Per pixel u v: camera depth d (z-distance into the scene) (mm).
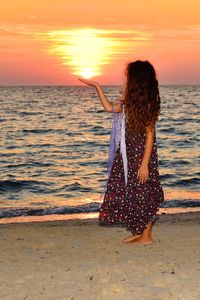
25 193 14617
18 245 5984
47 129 39812
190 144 29484
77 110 67188
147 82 5250
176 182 16094
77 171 19578
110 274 4820
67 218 9156
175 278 4695
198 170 19500
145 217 5527
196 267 5023
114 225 7156
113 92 144500
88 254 5531
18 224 7762
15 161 22703
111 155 5492
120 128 5379
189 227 7035
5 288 4488
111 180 5500
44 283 4609
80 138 33312
